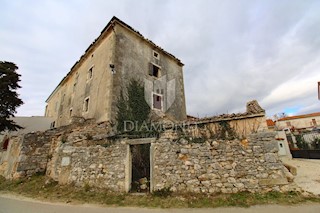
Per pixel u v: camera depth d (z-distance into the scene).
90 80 12.18
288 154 12.00
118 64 10.27
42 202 5.60
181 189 5.37
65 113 15.50
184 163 5.68
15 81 16.70
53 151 9.04
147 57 12.47
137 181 6.75
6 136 16.31
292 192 4.95
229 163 5.49
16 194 6.82
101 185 6.29
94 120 10.05
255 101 6.30
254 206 4.38
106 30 11.23
